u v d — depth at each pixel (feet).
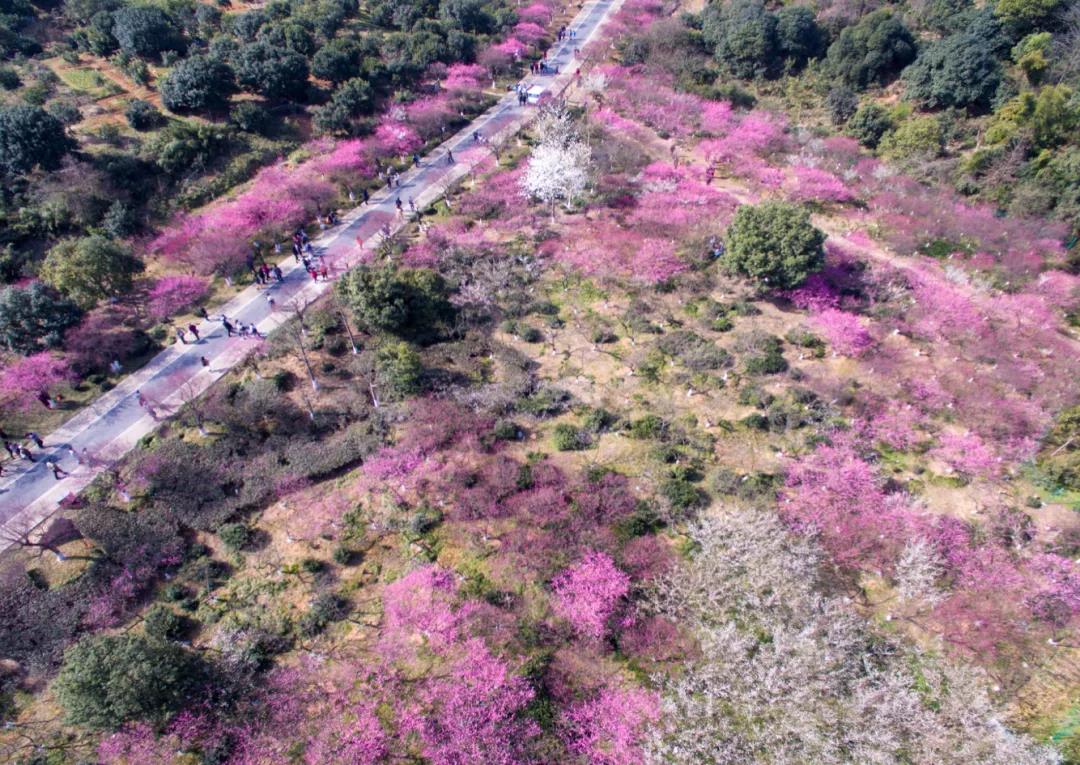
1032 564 109.81
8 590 104.99
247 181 203.31
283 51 225.56
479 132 227.40
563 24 310.04
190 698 93.50
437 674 96.68
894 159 212.64
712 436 128.26
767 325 150.71
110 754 89.86
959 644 101.09
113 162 189.57
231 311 158.61
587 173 191.21
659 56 261.65
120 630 103.71
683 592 102.01
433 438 125.80
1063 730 93.71
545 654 98.78
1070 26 231.91
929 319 149.59
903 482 120.98
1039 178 187.73
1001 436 127.24
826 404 132.98
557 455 125.70
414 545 112.68
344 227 185.57
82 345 144.87
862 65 244.83
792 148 217.15
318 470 121.70
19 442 129.29
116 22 228.22
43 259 168.35
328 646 101.45
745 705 90.38
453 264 165.48
